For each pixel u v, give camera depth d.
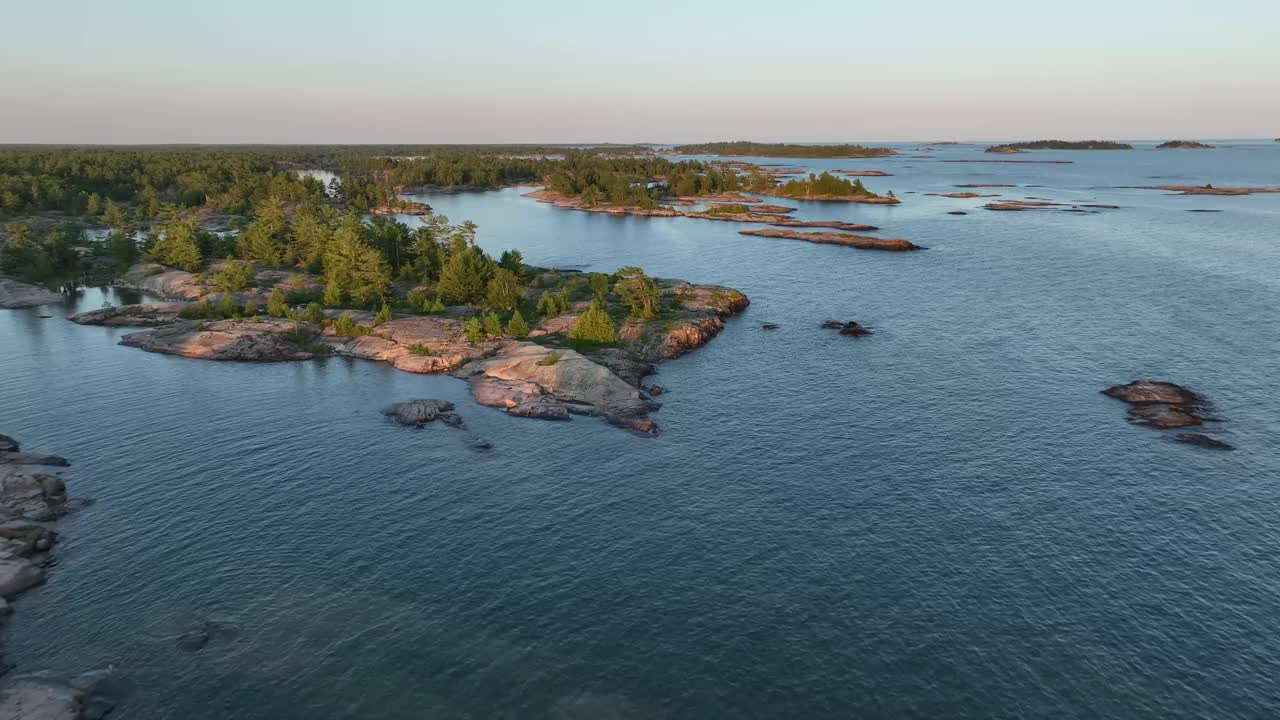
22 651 55.16
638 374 115.06
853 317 151.38
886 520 73.44
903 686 52.34
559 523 73.44
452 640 56.97
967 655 55.22
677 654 55.53
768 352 128.12
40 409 101.31
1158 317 145.62
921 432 93.75
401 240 189.38
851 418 98.62
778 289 177.75
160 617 59.06
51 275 182.38
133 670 53.44
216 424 96.94
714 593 62.53
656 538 70.75
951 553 67.81
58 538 69.88
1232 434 91.25
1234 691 51.66
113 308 153.00
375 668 54.00
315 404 104.19
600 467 85.31
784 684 52.59
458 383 113.56
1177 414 96.06
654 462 86.56
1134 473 82.06
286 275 178.25
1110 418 97.00
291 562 66.69
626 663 54.62
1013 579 63.97
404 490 79.81
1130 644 56.22
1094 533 70.81
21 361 122.12
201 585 63.25
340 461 86.56
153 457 87.12
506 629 58.16
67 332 139.88
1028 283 178.62
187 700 50.91
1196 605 60.50
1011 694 51.59
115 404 103.44
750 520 73.69
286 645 56.22
